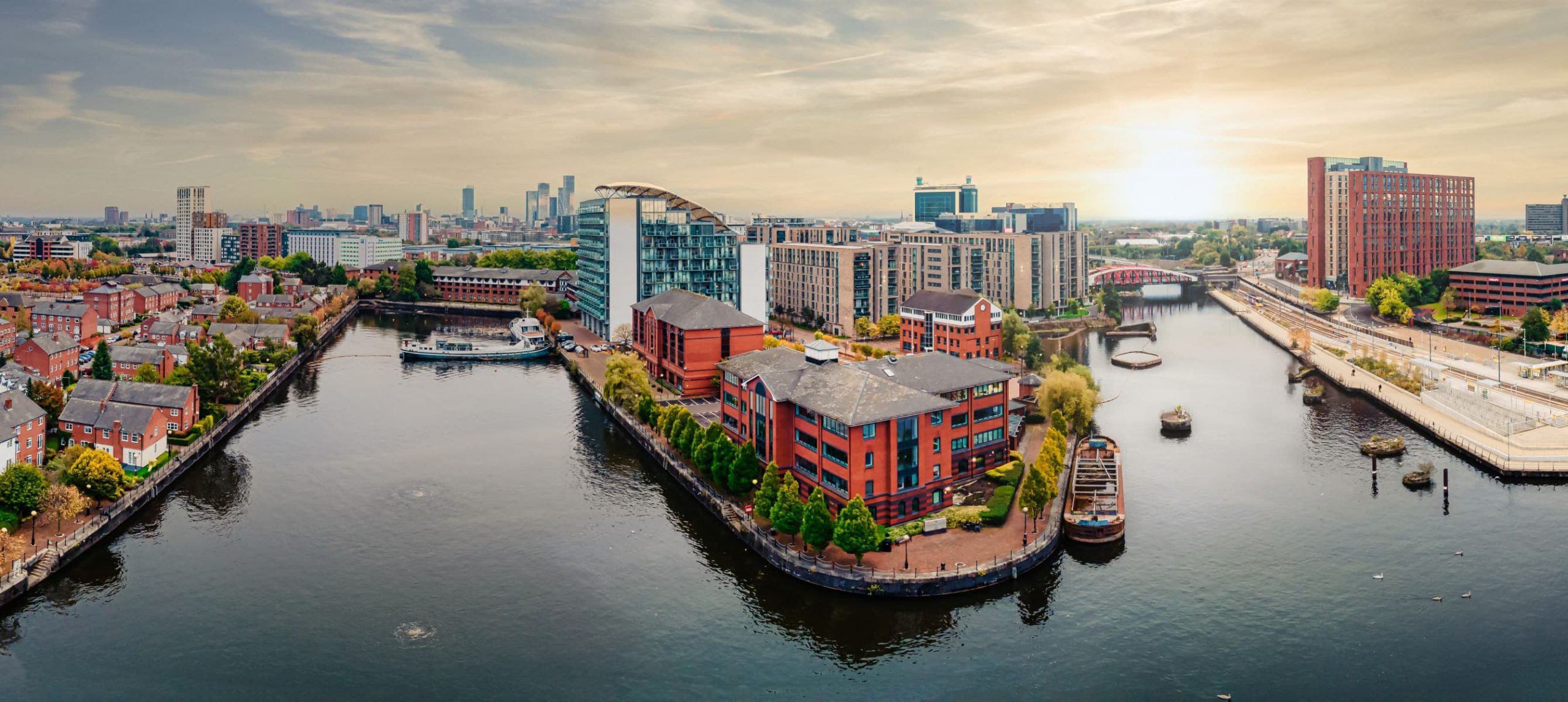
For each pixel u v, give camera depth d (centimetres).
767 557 14400
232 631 12244
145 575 13850
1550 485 17900
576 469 19012
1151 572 14012
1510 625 12388
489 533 15525
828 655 11788
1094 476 17500
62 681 11094
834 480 15150
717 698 10844
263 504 16775
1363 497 17162
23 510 14938
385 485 17875
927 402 15200
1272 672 11344
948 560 13762
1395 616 12644
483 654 11738
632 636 12194
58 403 19688
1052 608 12925
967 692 10969
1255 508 16612
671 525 15975
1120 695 10875
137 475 17650
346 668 11381
